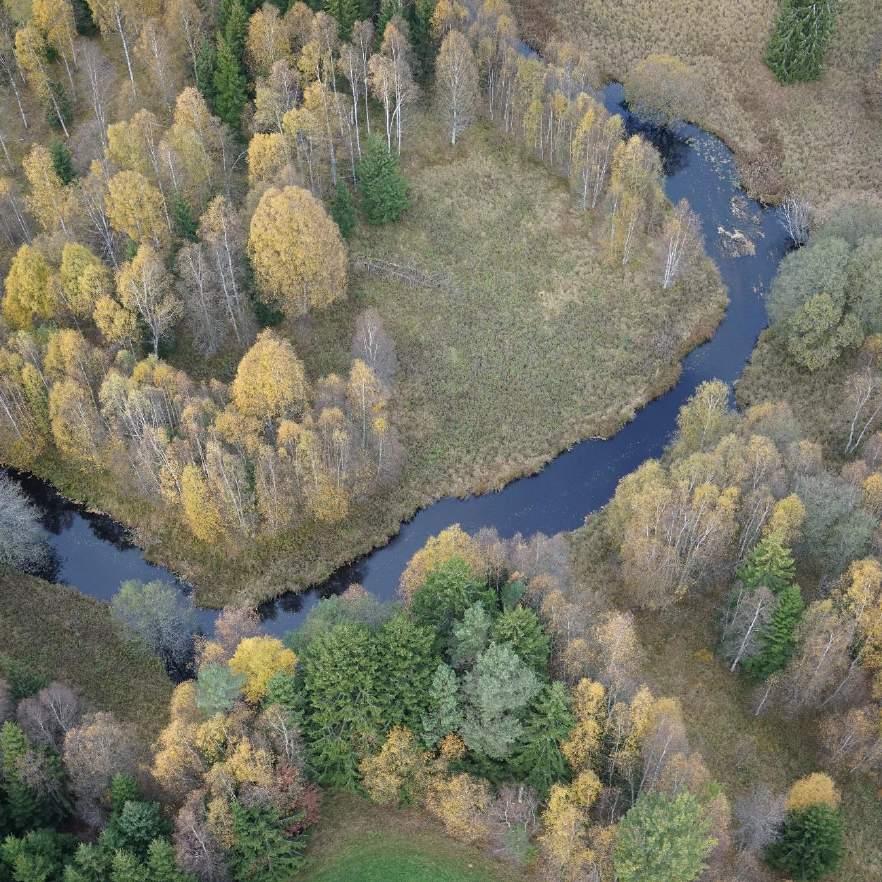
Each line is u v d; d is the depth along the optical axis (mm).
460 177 138000
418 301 123812
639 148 127375
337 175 132500
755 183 145875
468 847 77688
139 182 111250
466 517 109438
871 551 91500
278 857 72625
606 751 75812
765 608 85250
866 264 119375
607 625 81125
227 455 96438
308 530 105688
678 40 159625
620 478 112188
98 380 104625
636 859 66938
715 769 86625
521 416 116375
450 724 75625
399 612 81375
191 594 101750
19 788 72250
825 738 85000
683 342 125750
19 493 106625
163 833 70375
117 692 91500
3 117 136625
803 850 76188
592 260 130250
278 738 73875
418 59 145125
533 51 158250
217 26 138500
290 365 100750
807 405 118625
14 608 97750
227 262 112812
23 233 123000
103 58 138750
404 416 114438
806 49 150625
